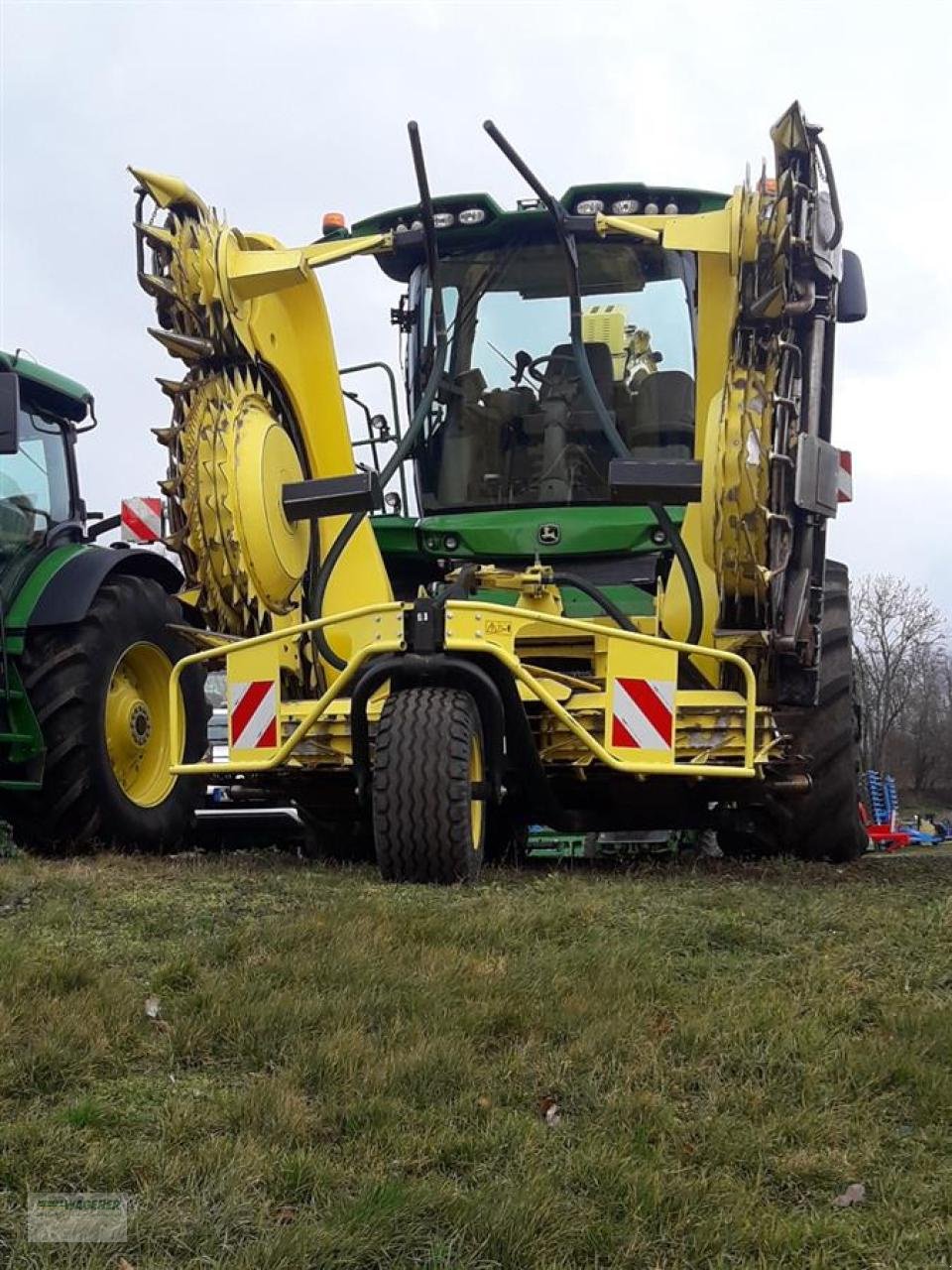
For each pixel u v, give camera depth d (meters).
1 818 5.66
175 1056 2.61
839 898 4.24
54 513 6.41
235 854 6.05
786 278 5.06
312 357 6.11
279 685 5.00
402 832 4.37
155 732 6.12
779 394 5.03
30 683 5.52
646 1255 1.94
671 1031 2.77
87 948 3.34
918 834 23.88
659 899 4.07
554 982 2.99
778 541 4.98
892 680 51.97
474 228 6.13
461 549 5.94
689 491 5.08
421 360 6.28
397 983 2.94
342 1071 2.49
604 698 4.84
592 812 5.34
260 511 5.42
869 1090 2.53
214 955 3.23
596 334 6.16
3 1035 2.59
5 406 5.29
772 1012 2.85
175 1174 2.10
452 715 4.41
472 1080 2.49
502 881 4.56
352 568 5.87
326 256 5.71
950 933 3.63
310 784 5.35
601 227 5.62
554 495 6.11
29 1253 1.87
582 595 5.74
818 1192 2.17
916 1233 2.02
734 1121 2.36
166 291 5.48
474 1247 1.93
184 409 5.50
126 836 5.70
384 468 5.84
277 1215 2.02
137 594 5.91
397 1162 2.17
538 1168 2.15
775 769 5.27
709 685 5.34
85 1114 2.30
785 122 5.02
